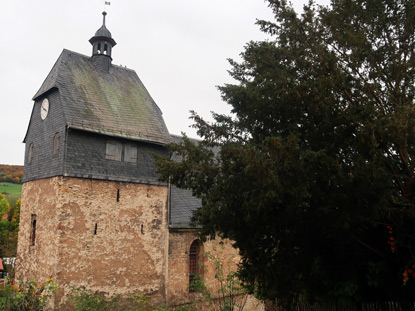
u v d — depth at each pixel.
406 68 8.21
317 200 7.12
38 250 15.56
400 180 7.90
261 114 9.15
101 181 15.83
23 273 16.73
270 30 8.93
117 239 15.83
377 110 7.88
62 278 13.92
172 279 17.08
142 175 17.33
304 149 7.77
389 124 6.36
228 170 8.16
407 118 6.27
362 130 6.62
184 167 8.66
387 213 7.58
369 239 8.09
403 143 7.06
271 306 12.95
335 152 7.77
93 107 17.05
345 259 7.99
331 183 7.12
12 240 28.20
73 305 13.80
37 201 16.45
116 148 16.72
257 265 9.08
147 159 17.78
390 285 7.78
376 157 6.55
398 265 7.77
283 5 8.34
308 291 8.47
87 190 15.31
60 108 16.03
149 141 17.70
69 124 15.06
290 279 8.48
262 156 6.96
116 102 18.59
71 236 14.48
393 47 8.70
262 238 8.98
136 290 15.93
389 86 8.72
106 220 15.64
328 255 8.04
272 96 8.54
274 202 7.64
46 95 17.53
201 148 9.20
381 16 8.83
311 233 7.94
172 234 17.56
